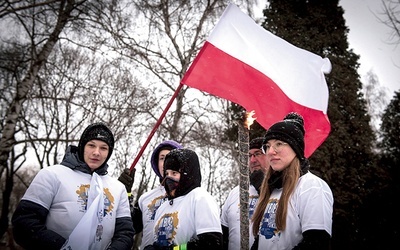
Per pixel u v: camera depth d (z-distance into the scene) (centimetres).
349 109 1260
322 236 225
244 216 223
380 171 1234
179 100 1018
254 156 358
